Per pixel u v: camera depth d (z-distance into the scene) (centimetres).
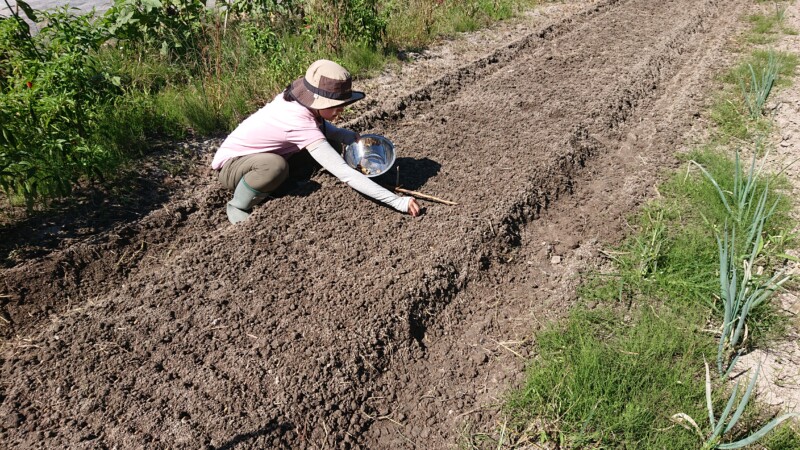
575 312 339
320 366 293
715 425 275
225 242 370
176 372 288
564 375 299
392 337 318
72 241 376
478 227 393
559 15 894
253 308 324
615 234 410
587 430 277
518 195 429
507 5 887
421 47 734
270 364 293
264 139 388
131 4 577
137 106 494
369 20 673
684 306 344
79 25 502
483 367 315
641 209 435
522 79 644
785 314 342
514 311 351
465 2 859
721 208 421
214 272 348
